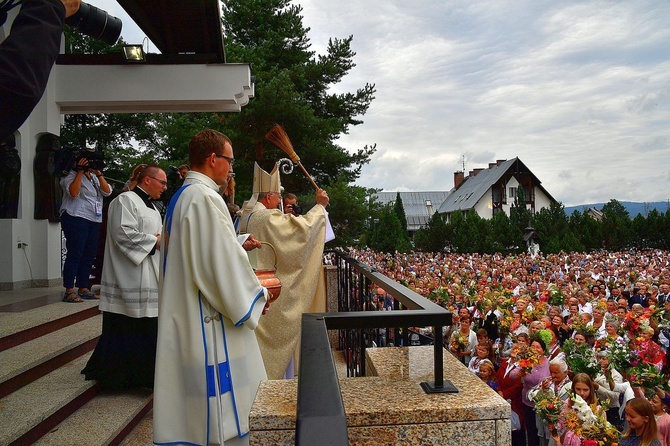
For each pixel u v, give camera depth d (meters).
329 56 20.44
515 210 59.03
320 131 18.48
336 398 1.05
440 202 108.44
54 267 6.92
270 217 4.21
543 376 7.19
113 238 4.11
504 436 1.54
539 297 15.63
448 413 1.54
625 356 7.23
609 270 29.00
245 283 2.64
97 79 7.12
